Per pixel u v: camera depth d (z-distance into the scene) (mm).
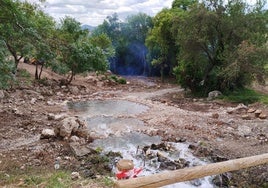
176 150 13148
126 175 5227
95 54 29609
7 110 18219
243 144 14086
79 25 33750
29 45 16547
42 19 23969
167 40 41094
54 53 19312
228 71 25812
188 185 9773
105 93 29797
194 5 29125
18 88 24688
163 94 31078
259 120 18688
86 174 9945
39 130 14914
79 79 36562
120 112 20703
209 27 28359
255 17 27781
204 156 12445
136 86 37344
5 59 14500
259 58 25078
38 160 11023
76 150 11984
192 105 24641
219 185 9930
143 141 14328
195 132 15922
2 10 15156
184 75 30828
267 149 13336
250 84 29172
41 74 33656
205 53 29969
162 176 4297
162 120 18344
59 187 6402
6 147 12367
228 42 28500
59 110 20344
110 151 12281
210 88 29625
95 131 15492
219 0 28328
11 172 9719
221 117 19641
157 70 49531
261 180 10211
